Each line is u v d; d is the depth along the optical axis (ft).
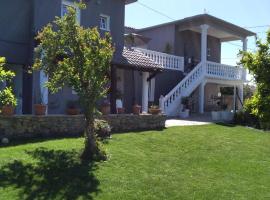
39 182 32.76
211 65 95.81
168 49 99.86
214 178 40.06
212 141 55.47
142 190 34.14
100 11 69.97
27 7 60.54
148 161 42.04
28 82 59.36
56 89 40.78
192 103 96.73
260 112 33.86
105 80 41.11
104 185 33.81
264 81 33.14
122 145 46.47
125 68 68.13
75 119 50.83
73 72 39.73
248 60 33.71
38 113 47.70
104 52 39.86
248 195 36.63
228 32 100.83
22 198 29.96
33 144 42.65
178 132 58.18
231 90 110.11
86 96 40.14
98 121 49.67
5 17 58.44
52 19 61.62
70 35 39.93
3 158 36.78
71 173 35.14
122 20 74.28
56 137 47.85
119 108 62.18
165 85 91.15
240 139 59.98
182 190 35.58
